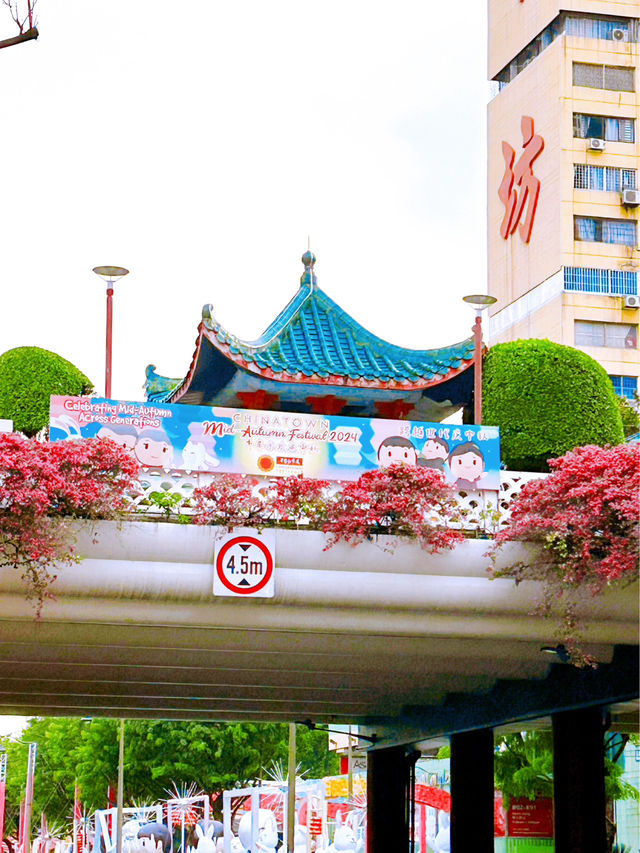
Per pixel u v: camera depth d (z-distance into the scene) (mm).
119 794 53031
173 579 19406
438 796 41781
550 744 34438
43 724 79875
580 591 20422
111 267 23562
